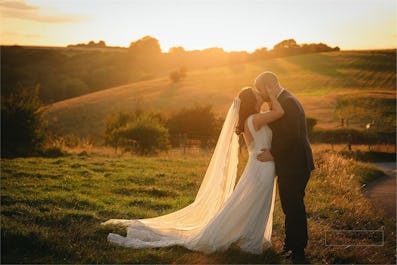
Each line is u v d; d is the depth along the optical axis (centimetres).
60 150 1767
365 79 6712
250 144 568
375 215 787
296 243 542
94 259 506
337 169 1245
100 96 6869
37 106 1898
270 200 561
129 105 6281
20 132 1800
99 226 616
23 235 547
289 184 543
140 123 2081
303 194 552
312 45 9269
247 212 550
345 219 738
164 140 2134
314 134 3597
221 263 511
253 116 558
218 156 611
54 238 554
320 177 1147
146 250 544
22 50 7950
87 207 745
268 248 570
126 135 2039
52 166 1253
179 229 610
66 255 517
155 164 1397
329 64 7731
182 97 6500
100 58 9431
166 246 560
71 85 7656
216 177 612
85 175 1102
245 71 8069
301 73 7388
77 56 9238
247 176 560
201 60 10250
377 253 579
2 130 1786
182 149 2416
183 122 3192
